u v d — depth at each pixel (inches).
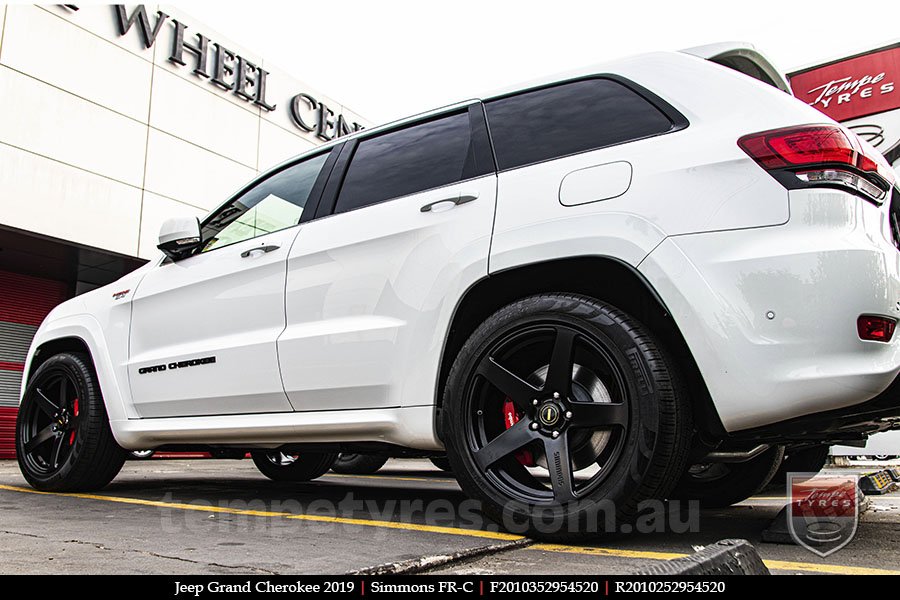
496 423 75.1
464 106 90.6
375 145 97.8
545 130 80.0
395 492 128.5
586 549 64.1
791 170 61.2
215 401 98.2
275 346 90.8
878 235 61.8
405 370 78.8
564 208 71.1
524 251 71.5
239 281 99.3
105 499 106.7
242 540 66.6
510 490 69.4
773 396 58.4
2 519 82.0
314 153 106.7
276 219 103.0
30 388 123.5
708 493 101.7
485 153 83.0
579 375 71.6
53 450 118.7
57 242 337.1
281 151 463.5
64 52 345.4
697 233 63.4
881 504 114.2
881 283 58.0
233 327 98.5
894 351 57.9
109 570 51.5
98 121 356.8
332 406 85.9
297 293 91.5
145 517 84.5
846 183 60.5
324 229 92.4
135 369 110.1
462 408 73.0
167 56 396.8
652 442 61.8
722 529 79.3
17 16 327.0
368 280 84.4
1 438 369.7
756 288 59.7
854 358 56.6
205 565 53.5
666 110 72.1
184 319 105.4
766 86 69.3
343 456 194.9
